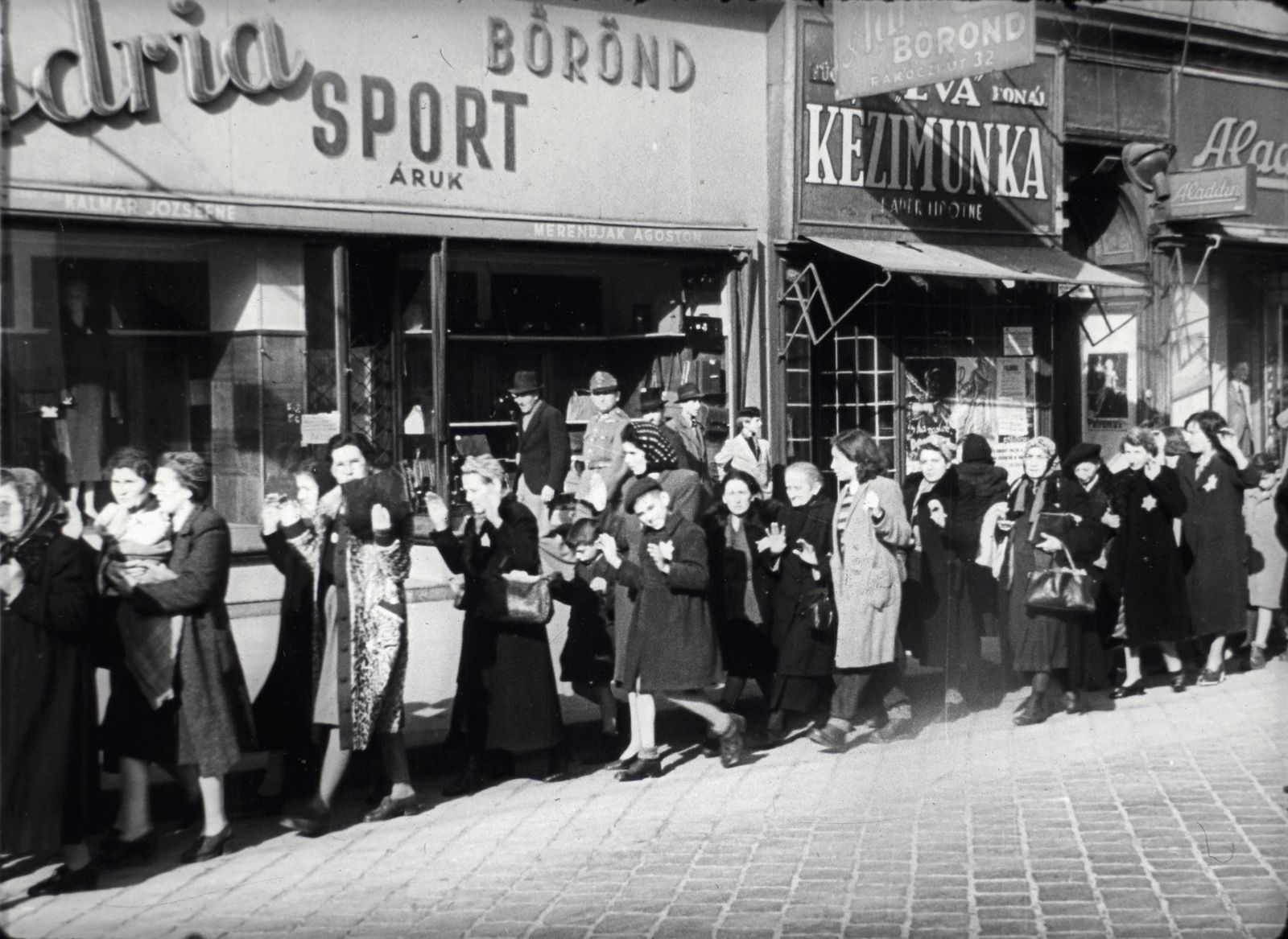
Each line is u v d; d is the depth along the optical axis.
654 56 12.49
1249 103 16.53
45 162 9.88
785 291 13.33
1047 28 14.62
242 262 11.04
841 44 12.13
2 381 10.33
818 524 7.65
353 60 11.02
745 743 7.77
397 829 6.23
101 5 9.97
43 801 5.30
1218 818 6.27
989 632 8.81
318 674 6.35
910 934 4.85
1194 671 9.54
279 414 11.23
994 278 13.12
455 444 12.13
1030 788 6.82
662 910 5.12
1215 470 9.27
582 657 7.68
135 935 4.86
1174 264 15.88
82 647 5.43
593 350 13.45
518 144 11.85
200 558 5.75
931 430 14.19
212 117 10.47
